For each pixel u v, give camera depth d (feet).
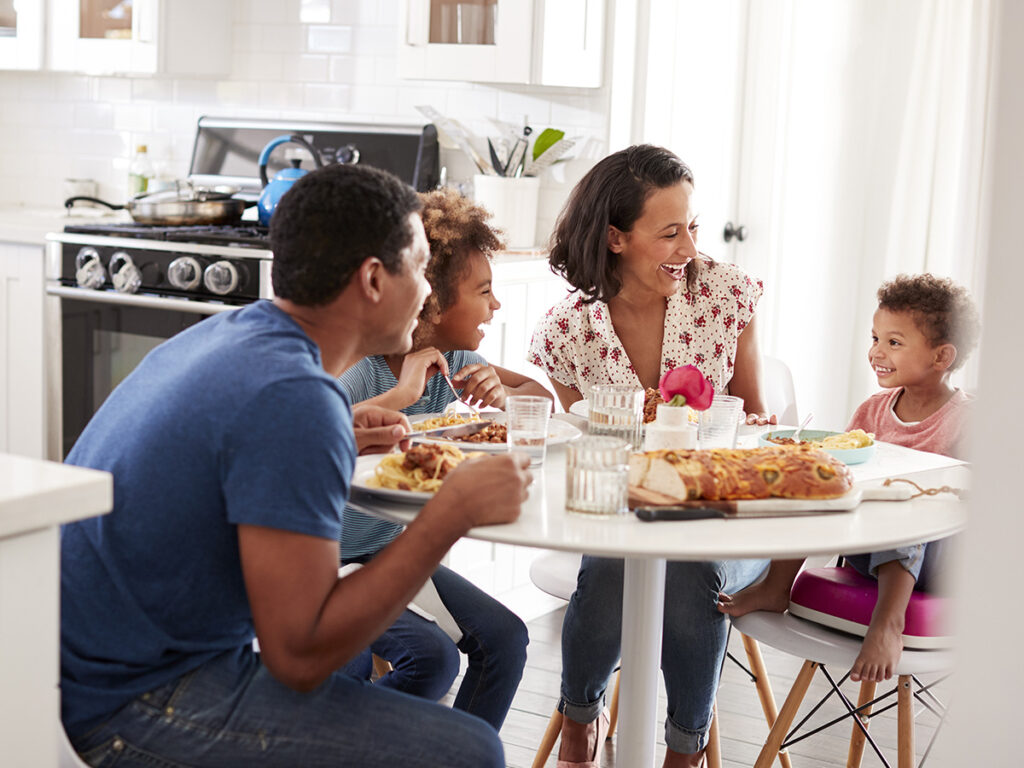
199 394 4.13
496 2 10.25
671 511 4.49
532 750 7.97
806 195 11.73
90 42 11.99
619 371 7.27
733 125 12.00
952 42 10.89
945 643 5.88
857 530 4.41
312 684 4.09
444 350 6.64
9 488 3.44
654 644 5.47
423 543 4.21
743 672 9.37
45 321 10.64
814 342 11.82
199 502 4.08
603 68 10.83
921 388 7.06
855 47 11.32
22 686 3.53
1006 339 0.91
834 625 6.02
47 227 10.57
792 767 7.66
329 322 4.62
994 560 0.95
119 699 4.14
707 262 7.45
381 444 5.37
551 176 11.23
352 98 12.22
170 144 13.17
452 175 11.82
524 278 10.07
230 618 4.27
